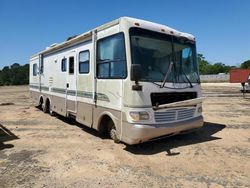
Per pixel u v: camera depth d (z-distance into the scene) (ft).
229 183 15.80
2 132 29.17
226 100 64.44
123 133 21.08
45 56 39.52
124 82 20.75
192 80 24.18
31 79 48.14
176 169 17.99
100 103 24.12
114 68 22.06
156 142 24.40
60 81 33.55
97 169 18.04
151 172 17.49
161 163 19.13
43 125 33.09
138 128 19.94
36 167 18.44
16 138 26.43
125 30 20.67
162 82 21.49
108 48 22.89
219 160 19.66
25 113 42.91
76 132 28.99
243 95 76.79
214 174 17.12
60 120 36.47
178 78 22.85
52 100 37.11
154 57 21.58
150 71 21.11
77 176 16.90
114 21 22.08
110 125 24.34
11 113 43.11
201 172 17.46
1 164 19.04
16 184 15.72
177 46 23.38
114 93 22.06
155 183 15.83
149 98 20.56
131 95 20.13
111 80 22.40
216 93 88.22
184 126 22.68
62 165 18.81
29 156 20.80
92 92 25.41
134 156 20.63
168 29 23.17
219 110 46.42
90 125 26.07
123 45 20.83
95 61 24.84
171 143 24.09
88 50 26.20
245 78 95.76
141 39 21.15
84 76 27.04
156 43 21.97
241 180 16.21
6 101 65.16
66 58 31.42
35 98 45.73
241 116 39.73
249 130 29.71
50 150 22.35
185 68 23.77
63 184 15.74
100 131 24.93
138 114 20.03
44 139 26.00
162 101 21.43
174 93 22.26
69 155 20.99
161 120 21.18
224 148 22.65
